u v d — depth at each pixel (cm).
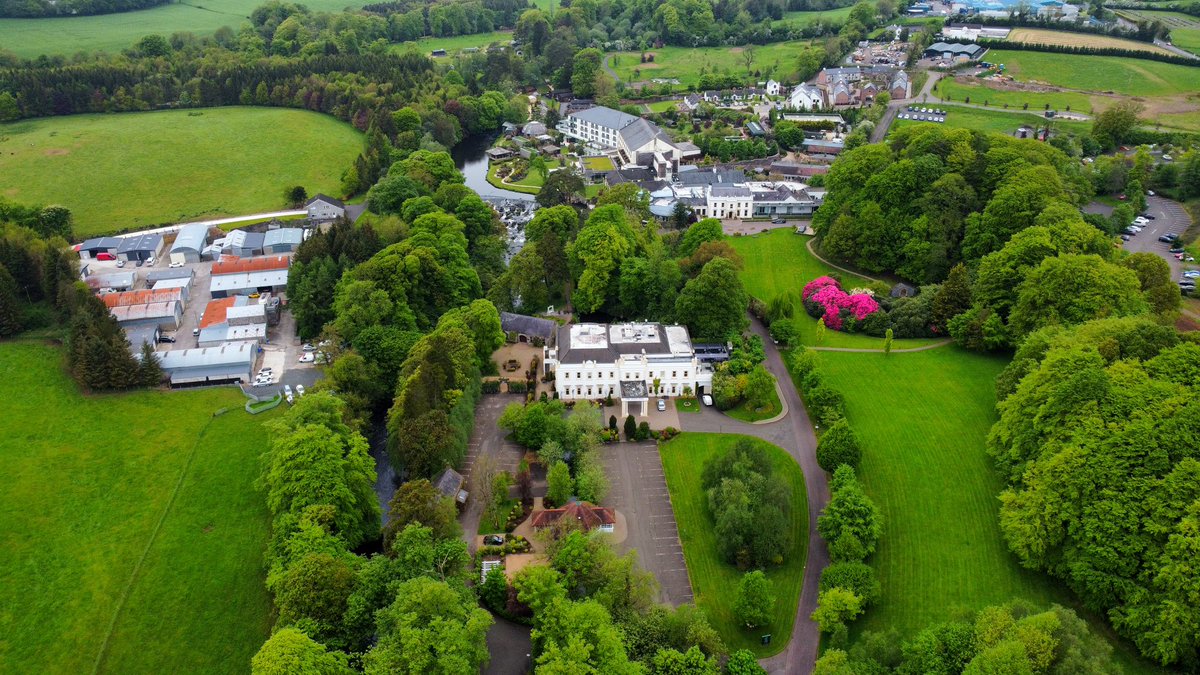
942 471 18662
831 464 18362
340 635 13650
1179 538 13275
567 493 17800
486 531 17362
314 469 16325
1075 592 14912
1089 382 16150
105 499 18288
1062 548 15100
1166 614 13050
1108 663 12275
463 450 19125
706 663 13150
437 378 19350
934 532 16950
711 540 17212
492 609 15412
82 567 16575
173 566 16588
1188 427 14625
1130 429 15025
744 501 16650
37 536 17275
